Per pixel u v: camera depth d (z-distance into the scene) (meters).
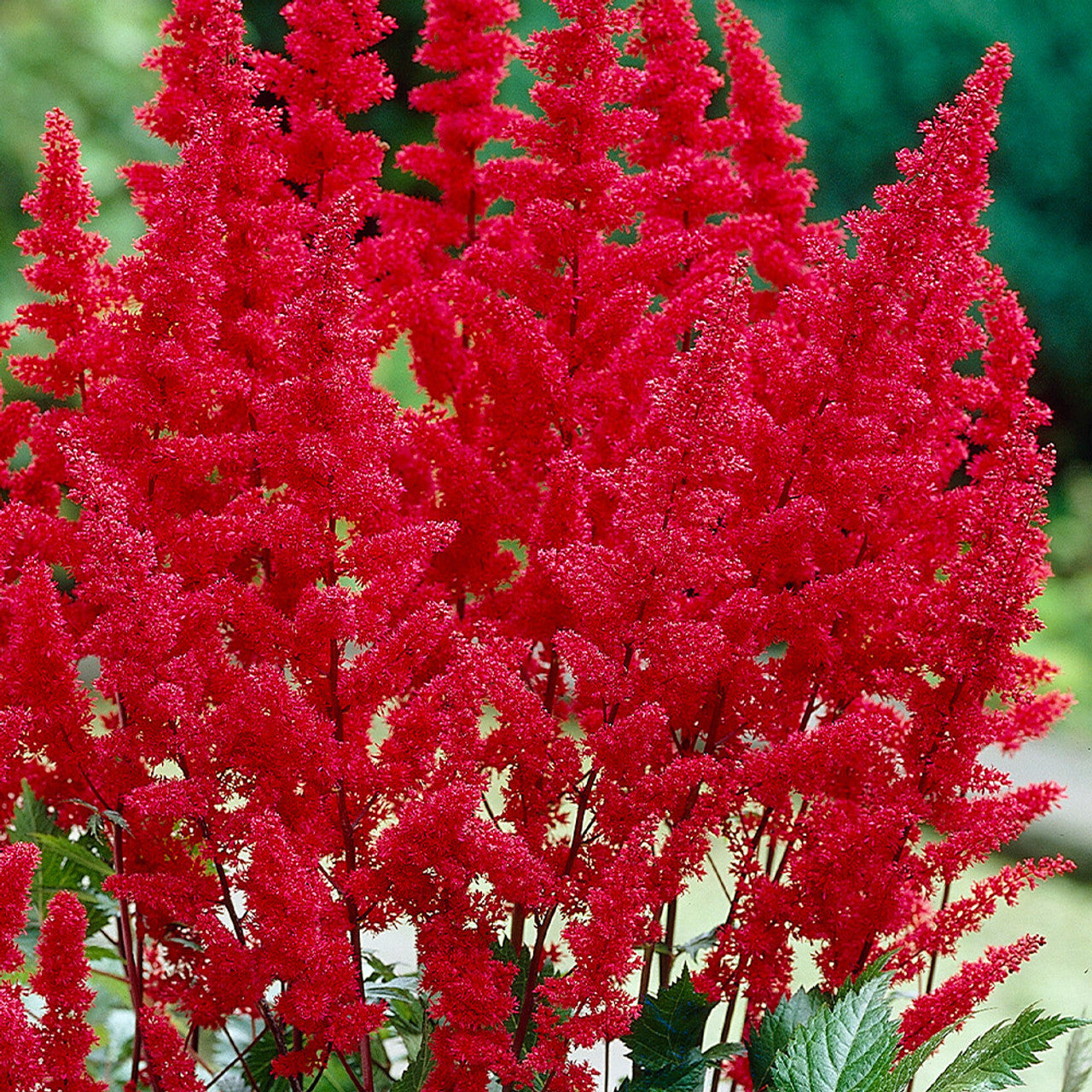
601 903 1.52
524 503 1.96
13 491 2.12
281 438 1.57
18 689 1.75
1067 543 9.95
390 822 1.82
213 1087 2.12
